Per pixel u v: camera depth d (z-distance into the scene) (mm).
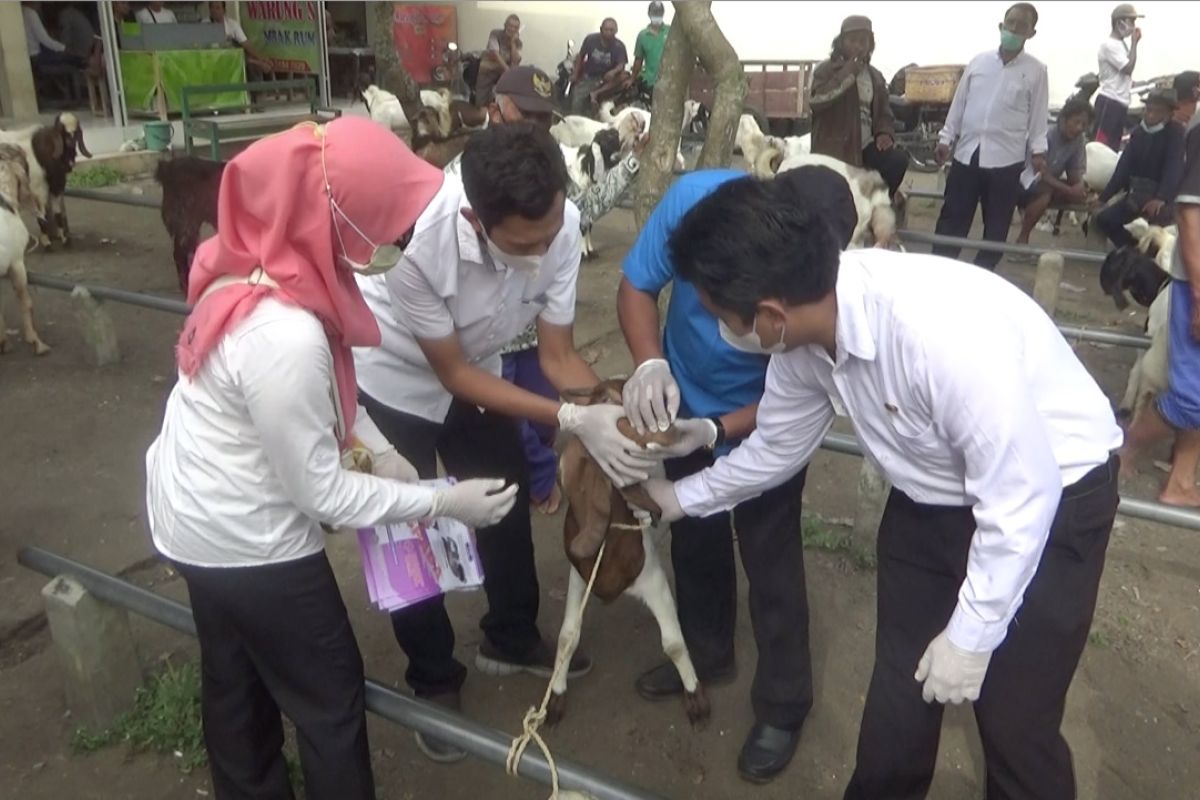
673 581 3738
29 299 5941
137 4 13406
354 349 2674
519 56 14484
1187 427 4145
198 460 1935
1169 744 3037
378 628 3529
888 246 6422
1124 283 5758
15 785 2807
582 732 3051
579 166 8148
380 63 7402
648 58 13609
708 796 2818
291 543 1998
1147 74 14156
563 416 2305
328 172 1757
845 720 3104
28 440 4875
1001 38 7121
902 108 13250
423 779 2875
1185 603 3760
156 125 11438
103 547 3986
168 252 8305
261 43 15758
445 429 2883
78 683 2924
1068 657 1967
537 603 3207
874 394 1870
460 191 2365
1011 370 1712
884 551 2141
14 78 12250
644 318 2611
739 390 2592
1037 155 7555
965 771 2904
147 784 2822
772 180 1834
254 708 2293
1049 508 1709
